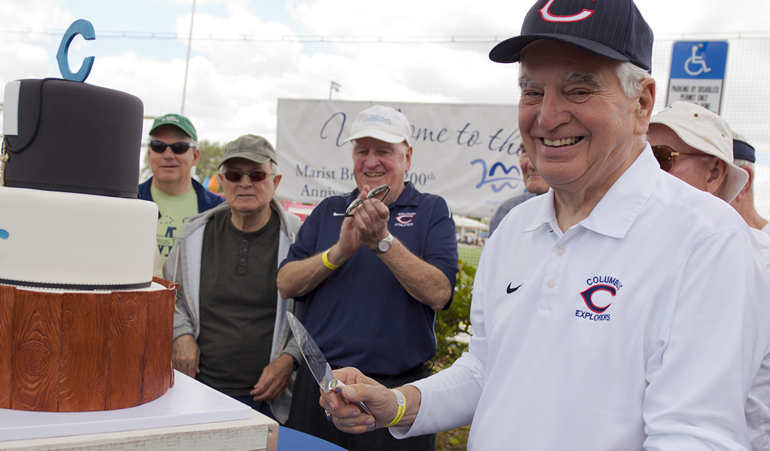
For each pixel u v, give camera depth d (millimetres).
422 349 2336
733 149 2219
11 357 992
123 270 1107
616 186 1134
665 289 1015
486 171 5930
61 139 1051
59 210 1030
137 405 1067
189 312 2768
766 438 1239
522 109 1203
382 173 2521
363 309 2314
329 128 6371
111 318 1017
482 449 1189
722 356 917
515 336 1225
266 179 2770
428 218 2490
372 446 2223
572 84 1093
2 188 1039
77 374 998
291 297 2498
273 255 2805
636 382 1020
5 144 1083
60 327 985
